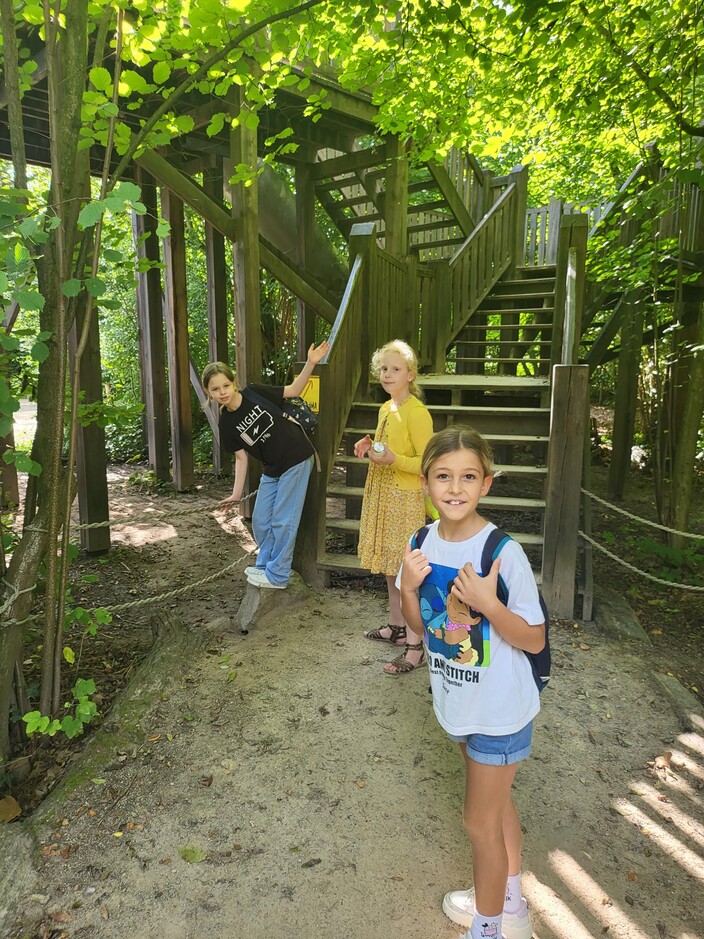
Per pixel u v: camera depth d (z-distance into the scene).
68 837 2.12
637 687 3.14
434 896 1.91
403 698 2.96
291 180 10.11
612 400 13.73
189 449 7.79
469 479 1.49
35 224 1.86
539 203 11.24
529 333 9.58
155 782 2.39
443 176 7.31
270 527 3.80
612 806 2.31
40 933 1.79
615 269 5.81
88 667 3.42
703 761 2.58
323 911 1.86
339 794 2.34
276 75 3.17
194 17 2.63
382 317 5.46
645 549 4.98
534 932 1.79
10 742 2.67
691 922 1.83
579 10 3.97
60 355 2.34
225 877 1.98
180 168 7.36
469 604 1.41
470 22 3.87
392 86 4.20
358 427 5.03
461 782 2.41
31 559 2.47
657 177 6.15
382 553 3.27
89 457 5.35
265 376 10.16
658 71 4.49
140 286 8.14
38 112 5.79
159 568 5.21
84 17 2.28
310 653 3.38
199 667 3.22
